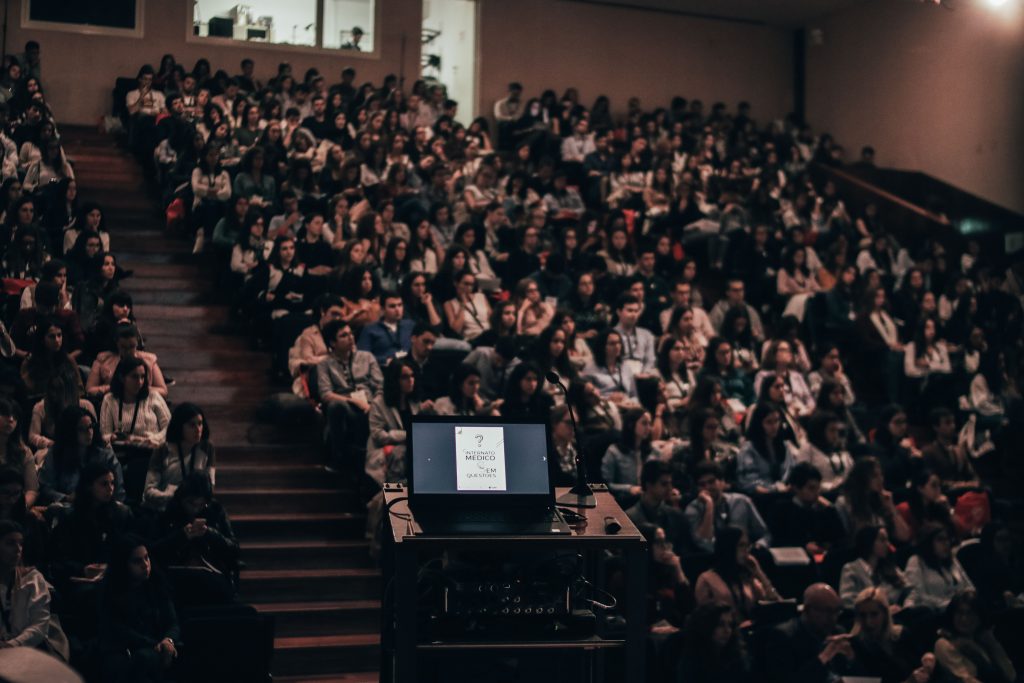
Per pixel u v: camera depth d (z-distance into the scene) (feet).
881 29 55.42
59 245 32.86
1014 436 36.01
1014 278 43.60
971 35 50.34
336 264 33.96
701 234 43.78
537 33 56.80
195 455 23.35
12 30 48.57
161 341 31.30
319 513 25.91
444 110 52.11
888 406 31.04
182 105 43.50
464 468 11.67
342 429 26.55
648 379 30.04
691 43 59.21
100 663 18.30
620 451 26.37
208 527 21.54
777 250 43.27
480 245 36.96
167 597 19.54
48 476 22.12
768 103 60.44
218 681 19.22
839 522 26.71
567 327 30.78
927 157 52.54
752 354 34.91
